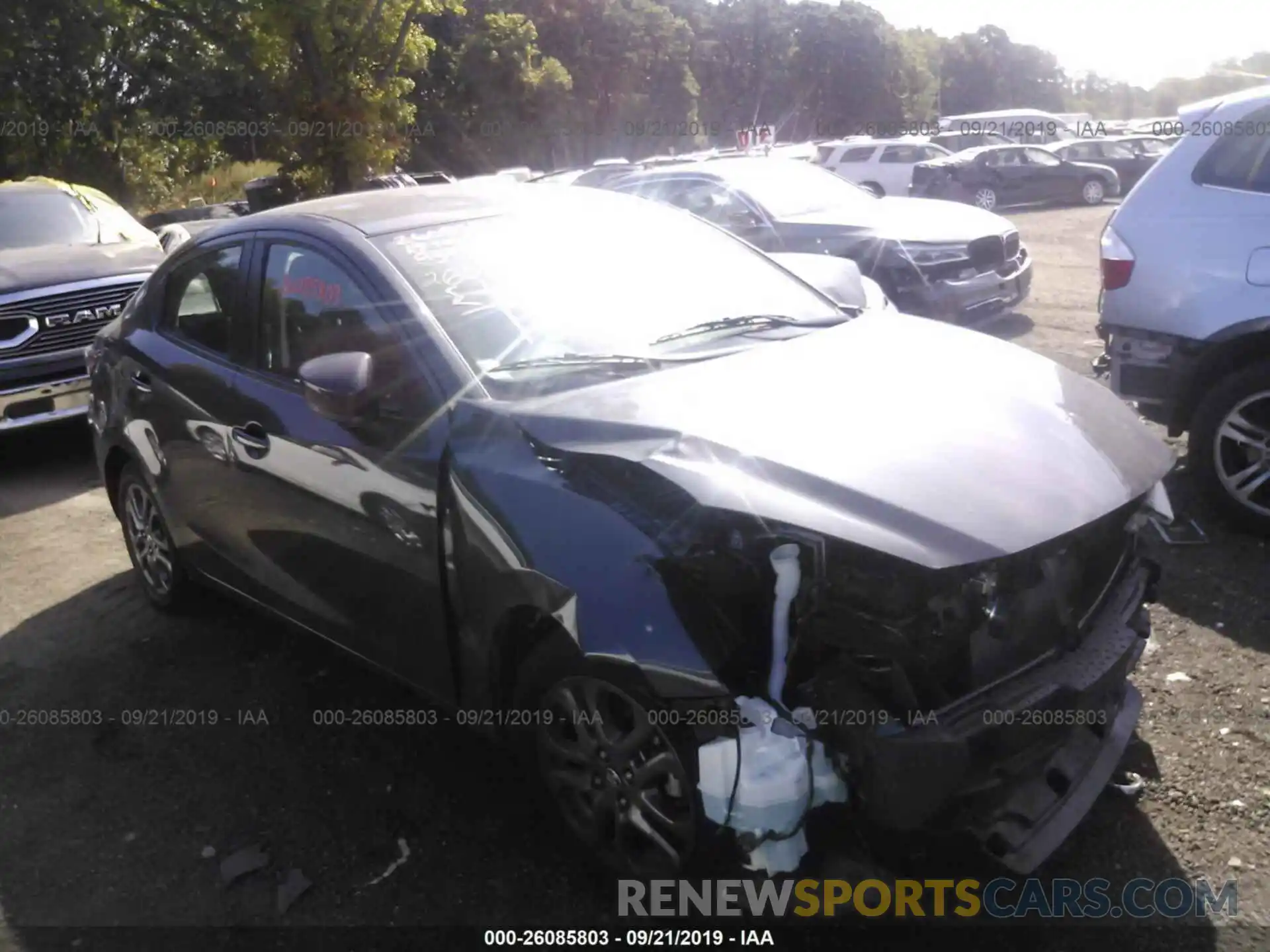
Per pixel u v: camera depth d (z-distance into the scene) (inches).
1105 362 219.3
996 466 111.3
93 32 617.6
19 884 129.3
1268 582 178.5
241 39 765.3
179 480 173.2
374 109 955.3
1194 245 196.7
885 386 126.5
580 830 121.5
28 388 287.0
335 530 140.3
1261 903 112.7
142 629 195.3
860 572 102.8
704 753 103.3
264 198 962.7
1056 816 112.0
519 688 120.6
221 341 164.4
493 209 158.1
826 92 2687.0
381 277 138.7
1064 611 113.1
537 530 113.1
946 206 382.6
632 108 2080.5
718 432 113.9
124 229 360.2
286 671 175.6
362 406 128.6
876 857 108.1
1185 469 230.5
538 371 131.5
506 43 1633.9
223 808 140.8
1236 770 132.6
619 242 158.9
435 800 139.4
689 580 106.1
